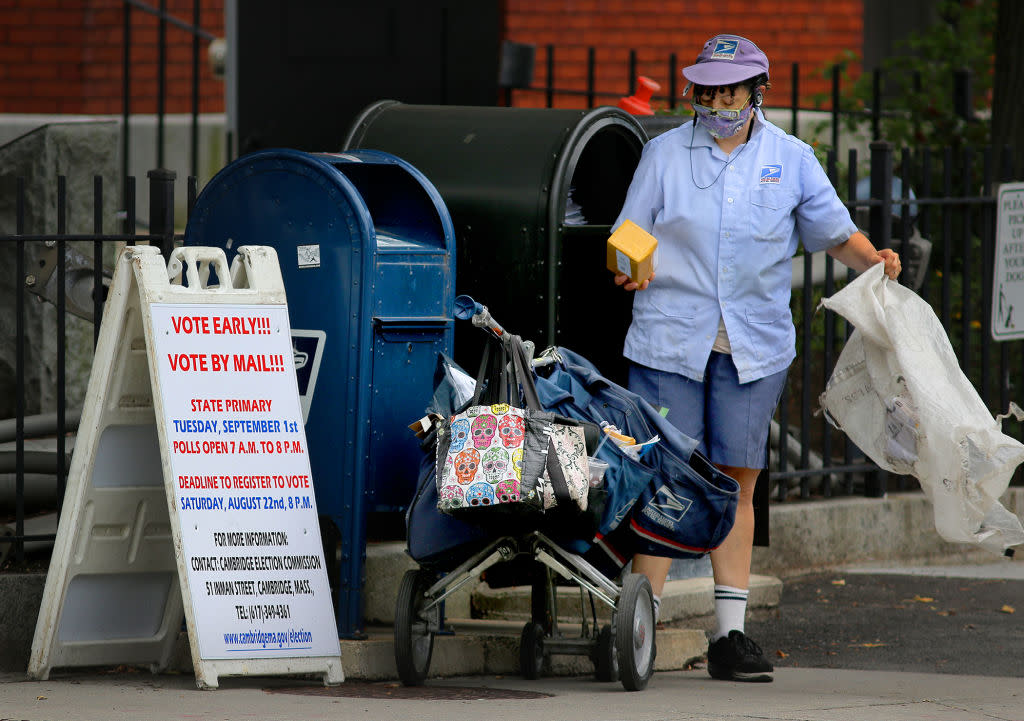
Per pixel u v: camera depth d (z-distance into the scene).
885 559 29.95
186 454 18.41
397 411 19.98
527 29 46.53
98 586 19.33
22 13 51.00
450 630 20.88
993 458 19.39
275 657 18.42
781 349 20.52
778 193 20.25
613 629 19.59
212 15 50.72
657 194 20.53
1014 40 34.03
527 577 20.14
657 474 19.00
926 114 39.06
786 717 16.77
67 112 51.47
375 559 21.70
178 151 49.16
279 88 42.59
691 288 20.23
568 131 22.30
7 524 22.33
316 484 19.81
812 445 32.22
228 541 18.47
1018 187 29.53
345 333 19.64
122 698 17.53
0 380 25.94
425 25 42.94
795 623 25.03
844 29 48.47
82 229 26.72
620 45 47.06
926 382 19.78
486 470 17.66
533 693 18.56
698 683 20.23
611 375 23.33
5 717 16.14
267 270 19.38
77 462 18.95
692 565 25.34
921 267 29.89
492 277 22.12
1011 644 23.53
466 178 22.45
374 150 22.38
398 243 20.05
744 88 19.92
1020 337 29.88
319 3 42.53
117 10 51.12
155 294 18.61
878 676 21.06
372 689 18.58
